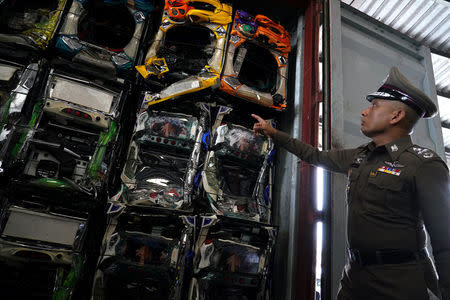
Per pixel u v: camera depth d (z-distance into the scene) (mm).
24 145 2121
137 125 2561
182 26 2885
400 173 1199
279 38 3053
